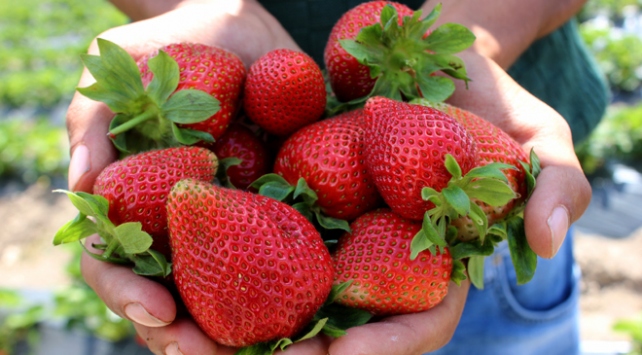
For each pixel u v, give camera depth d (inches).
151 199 11.1
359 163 11.6
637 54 60.4
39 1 102.4
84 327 27.5
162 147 12.4
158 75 11.9
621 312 30.8
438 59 12.4
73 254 33.1
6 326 27.5
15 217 42.4
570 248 17.6
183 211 10.3
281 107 12.4
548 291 17.3
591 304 31.5
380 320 11.5
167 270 10.9
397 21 12.1
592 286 32.5
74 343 27.5
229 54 12.7
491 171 10.5
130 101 12.0
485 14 14.9
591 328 29.8
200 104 11.9
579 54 17.6
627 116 48.0
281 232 10.5
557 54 16.9
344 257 11.2
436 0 15.5
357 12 13.1
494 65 13.6
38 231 40.4
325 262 10.7
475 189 10.8
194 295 10.5
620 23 75.7
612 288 32.4
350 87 13.1
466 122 11.7
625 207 38.8
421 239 10.8
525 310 17.0
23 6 98.3
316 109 12.6
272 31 15.5
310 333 10.4
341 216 11.9
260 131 13.4
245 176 12.9
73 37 88.0
